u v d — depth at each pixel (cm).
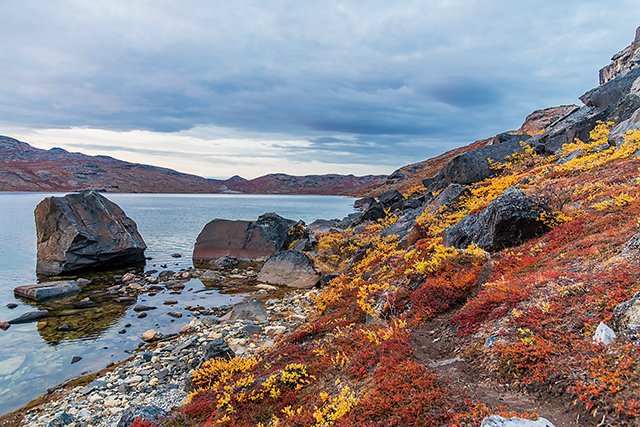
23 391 1169
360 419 556
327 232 4478
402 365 666
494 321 716
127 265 3247
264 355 1195
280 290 2442
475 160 3325
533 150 2961
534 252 1037
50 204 2908
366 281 1698
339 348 959
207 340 1541
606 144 2050
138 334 1655
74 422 984
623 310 527
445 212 2217
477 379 589
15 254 3672
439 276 1066
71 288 2319
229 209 11756
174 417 824
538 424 409
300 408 675
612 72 5450
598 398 433
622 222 936
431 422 493
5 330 1677
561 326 599
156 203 15538
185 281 2683
